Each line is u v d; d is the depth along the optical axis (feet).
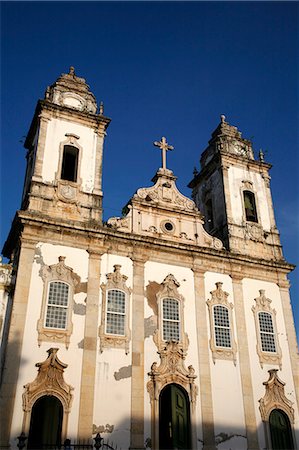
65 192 72.90
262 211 90.22
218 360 70.28
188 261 76.13
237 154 93.86
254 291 79.15
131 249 72.28
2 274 64.69
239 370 70.95
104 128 81.87
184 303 72.28
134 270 70.90
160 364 65.72
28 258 64.34
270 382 71.72
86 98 84.58
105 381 61.26
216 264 77.97
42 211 69.87
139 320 67.36
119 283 68.85
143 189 79.77
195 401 65.51
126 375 62.85
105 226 73.00
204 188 96.48
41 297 62.80
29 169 82.79
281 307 80.12
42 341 60.23
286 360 75.41
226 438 65.16
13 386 55.98
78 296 65.21
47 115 77.82
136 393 62.18
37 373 58.03
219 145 94.12
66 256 67.05
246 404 68.59
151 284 71.31
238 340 73.26
